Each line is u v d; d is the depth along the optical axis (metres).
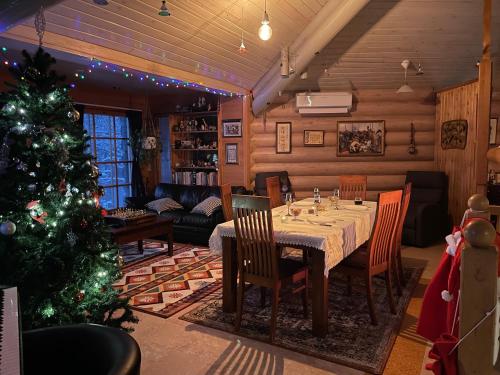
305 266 3.02
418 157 6.26
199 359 2.45
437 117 6.09
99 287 2.38
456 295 1.38
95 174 2.42
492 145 5.49
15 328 1.06
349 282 3.45
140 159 6.86
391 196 2.93
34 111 2.08
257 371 2.30
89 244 2.28
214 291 3.64
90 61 3.58
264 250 2.69
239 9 3.68
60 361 1.25
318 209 3.66
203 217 5.37
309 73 5.75
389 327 2.86
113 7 3.10
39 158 2.06
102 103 6.49
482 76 3.80
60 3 2.84
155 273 4.19
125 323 2.94
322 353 2.50
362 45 5.04
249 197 2.67
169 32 3.71
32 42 3.02
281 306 3.28
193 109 6.61
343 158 6.38
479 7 4.19
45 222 2.11
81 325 1.30
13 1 2.51
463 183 5.41
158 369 2.33
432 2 4.18
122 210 5.02
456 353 1.18
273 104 6.37
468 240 1.12
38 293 1.99
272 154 6.44
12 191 2.00
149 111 7.25
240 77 5.44
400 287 3.46
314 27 4.38
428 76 5.70
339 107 6.14
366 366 2.35
